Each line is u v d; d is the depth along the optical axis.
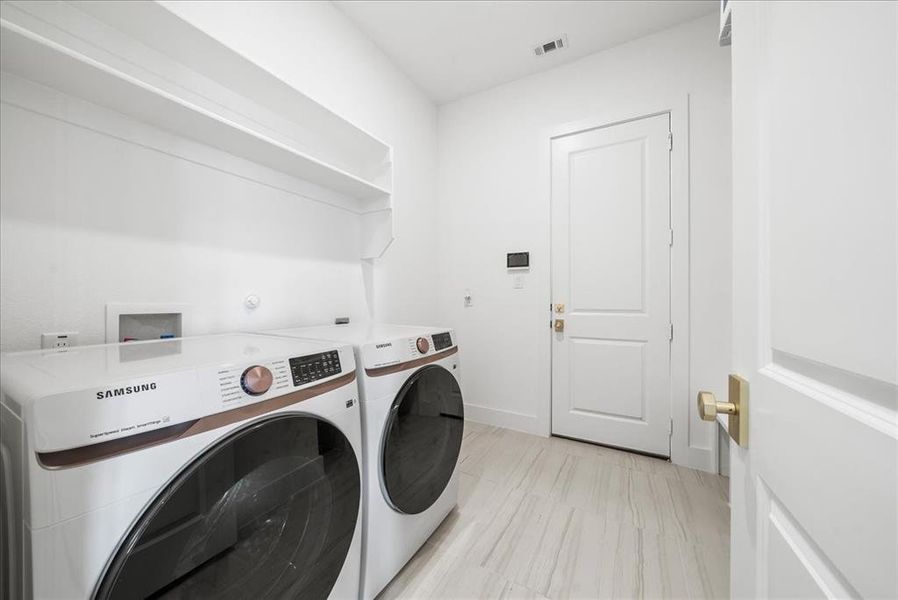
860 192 0.32
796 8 0.42
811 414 0.38
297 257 1.68
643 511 1.55
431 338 1.38
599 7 1.90
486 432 2.49
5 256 0.90
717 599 1.10
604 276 2.26
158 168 1.19
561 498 1.66
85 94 0.99
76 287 1.02
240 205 1.44
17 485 0.50
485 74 2.48
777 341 0.47
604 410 2.26
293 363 0.84
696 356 1.99
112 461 0.54
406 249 2.48
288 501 0.80
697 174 1.99
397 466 1.14
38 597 0.47
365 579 1.04
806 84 0.40
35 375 0.59
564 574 1.20
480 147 2.69
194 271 1.29
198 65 1.23
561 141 2.40
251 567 0.73
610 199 2.24
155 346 0.98
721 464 1.89
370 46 2.13
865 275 0.31
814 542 0.38
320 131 1.68
